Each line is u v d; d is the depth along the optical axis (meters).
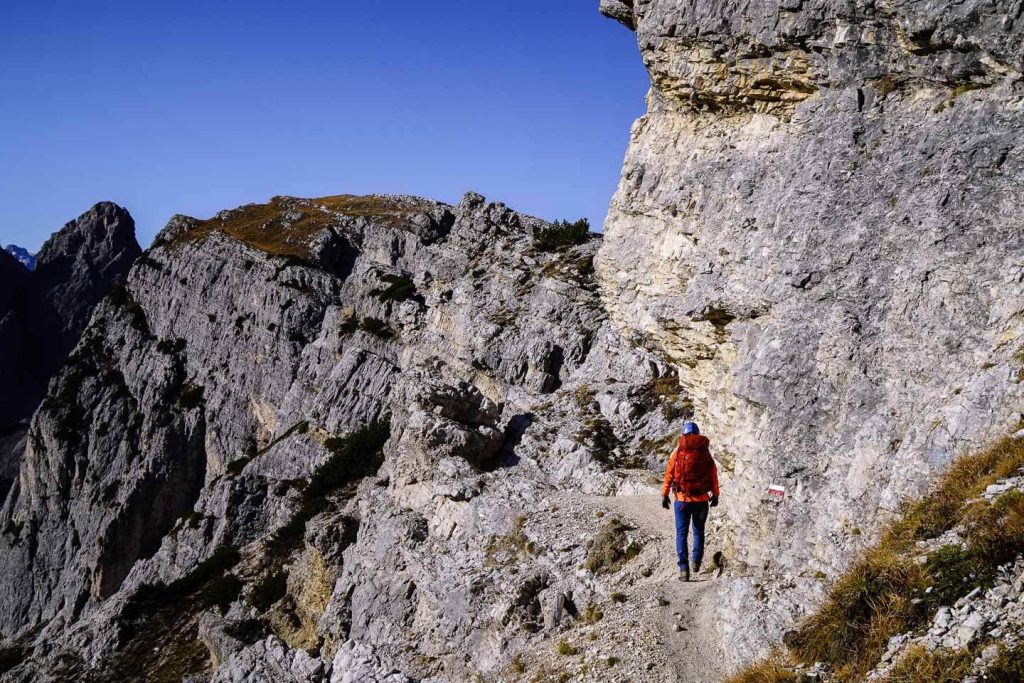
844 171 15.86
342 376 70.69
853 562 12.24
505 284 54.38
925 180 14.54
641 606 16.20
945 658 9.34
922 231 14.23
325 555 41.91
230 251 95.94
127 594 58.66
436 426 30.88
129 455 88.81
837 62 16.31
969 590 9.88
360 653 22.70
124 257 174.88
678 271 19.50
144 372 94.31
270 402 83.00
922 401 13.21
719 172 18.67
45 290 166.88
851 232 15.29
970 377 12.58
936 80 14.90
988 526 10.21
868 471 13.28
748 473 15.63
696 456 15.98
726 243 17.86
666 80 19.97
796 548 13.94
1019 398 11.64
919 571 10.55
